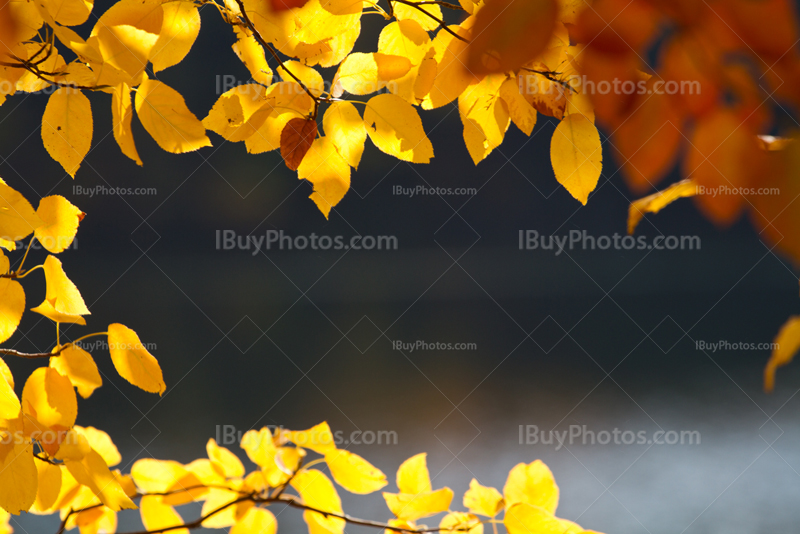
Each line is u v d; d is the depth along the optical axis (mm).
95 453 1627
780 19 974
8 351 1640
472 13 1605
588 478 7109
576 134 1581
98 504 1756
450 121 19641
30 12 1572
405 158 1645
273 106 1647
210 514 1784
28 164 17484
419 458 1799
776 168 1004
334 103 1644
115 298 20641
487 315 19969
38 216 1617
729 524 5867
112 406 10266
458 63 1595
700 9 1010
